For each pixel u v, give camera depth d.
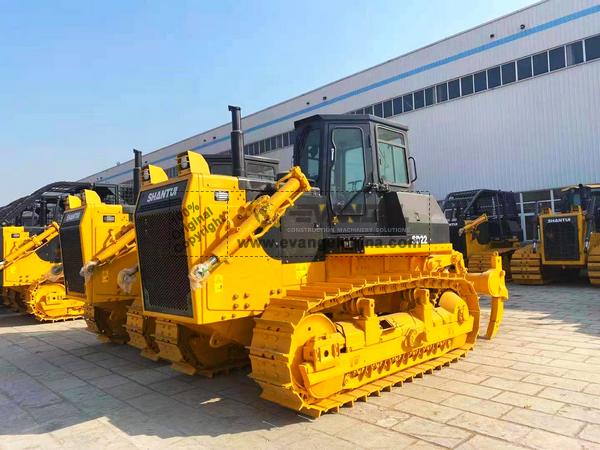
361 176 5.05
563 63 16.59
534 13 17.23
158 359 6.08
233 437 3.77
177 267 4.11
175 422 4.14
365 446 3.53
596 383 4.84
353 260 5.19
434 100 20.09
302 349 4.00
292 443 3.62
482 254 14.49
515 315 8.75
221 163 7.36
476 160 18.75
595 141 15.83
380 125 5.32
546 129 16.97
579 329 7.39
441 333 5.58
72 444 3.74
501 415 4.05
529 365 5.52
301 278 4.62
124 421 4.20
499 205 15.51
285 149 25.39
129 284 5.53
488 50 18.41
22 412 4.52
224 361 5.57
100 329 7.30
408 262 5.82
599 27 15.73
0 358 6.73
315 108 24.19
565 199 13.62
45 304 9.58
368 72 22.27
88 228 6.23
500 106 18.12
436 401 4.43
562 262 12.76
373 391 4.53
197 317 3.79
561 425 3.82
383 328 4.95
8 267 9.13
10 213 9.42
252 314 4.18
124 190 10.20
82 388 5.21
